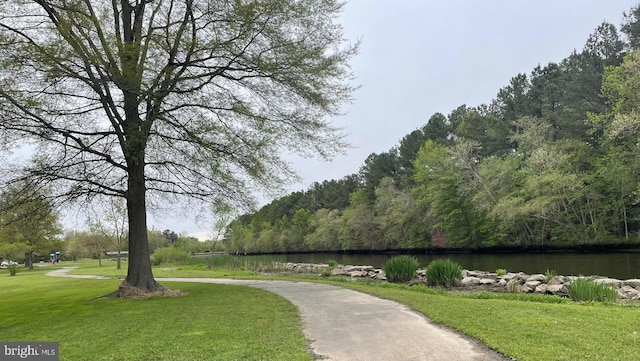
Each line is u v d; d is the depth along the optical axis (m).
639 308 9.00
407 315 8.58
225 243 94.25
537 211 36.47
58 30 11.09
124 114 14.30
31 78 11.47
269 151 14.28
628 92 29.73
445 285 16.30
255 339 6.90
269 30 12.80
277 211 109.44
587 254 32.78
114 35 12.12
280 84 13.71
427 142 57.62
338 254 73.94
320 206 100.81
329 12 13.58
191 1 12.55
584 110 39.06
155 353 6.38
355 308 9.76
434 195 49.47
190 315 9.66
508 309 8.68
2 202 12.77
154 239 76.62
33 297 17.27
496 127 52.00
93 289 19.41
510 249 42.84
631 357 5.18
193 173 14.55
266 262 38.50
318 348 6.31
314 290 13.98
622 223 37.03
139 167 14.22
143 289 14.34
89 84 12.28
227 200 15.12
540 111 49.09
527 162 40.16
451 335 6.73
